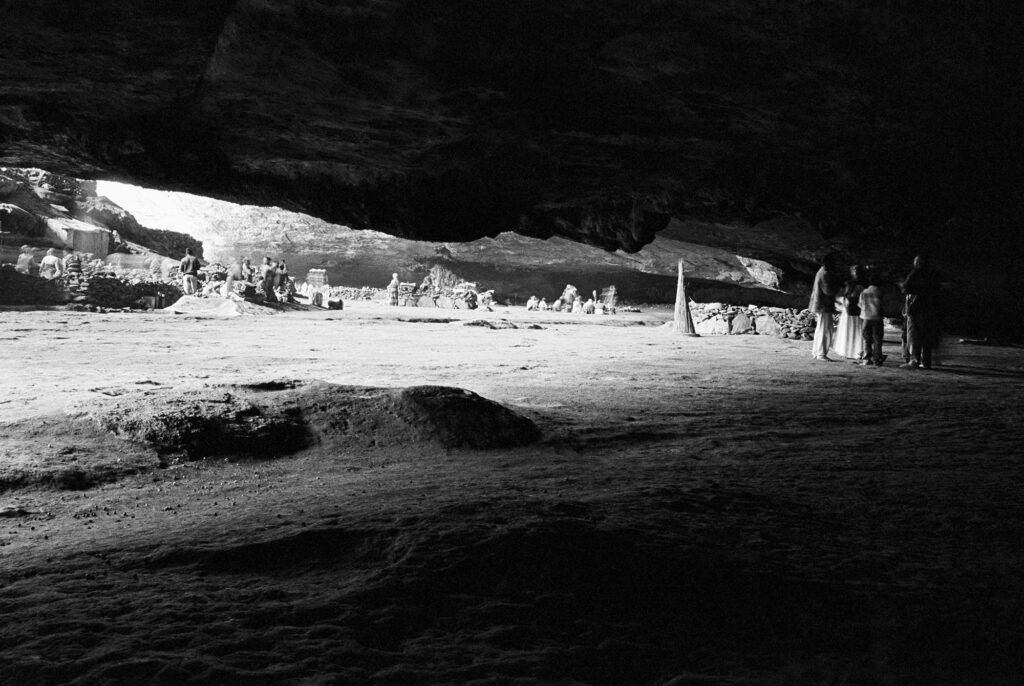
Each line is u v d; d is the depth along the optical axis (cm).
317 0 804
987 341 3098
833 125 1102
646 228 1562
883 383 1491
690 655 287
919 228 1425
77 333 2042
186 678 254
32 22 839
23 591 348
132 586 354
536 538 390
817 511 529
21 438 675
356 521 450
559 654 282
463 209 1455
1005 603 351
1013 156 1163
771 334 3025
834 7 798
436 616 317
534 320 3953
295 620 309
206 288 3666
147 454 666
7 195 4038
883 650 298
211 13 827
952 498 579
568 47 894
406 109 1070
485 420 817
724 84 976
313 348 1920
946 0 779
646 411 1049
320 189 1434
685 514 485
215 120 1168
